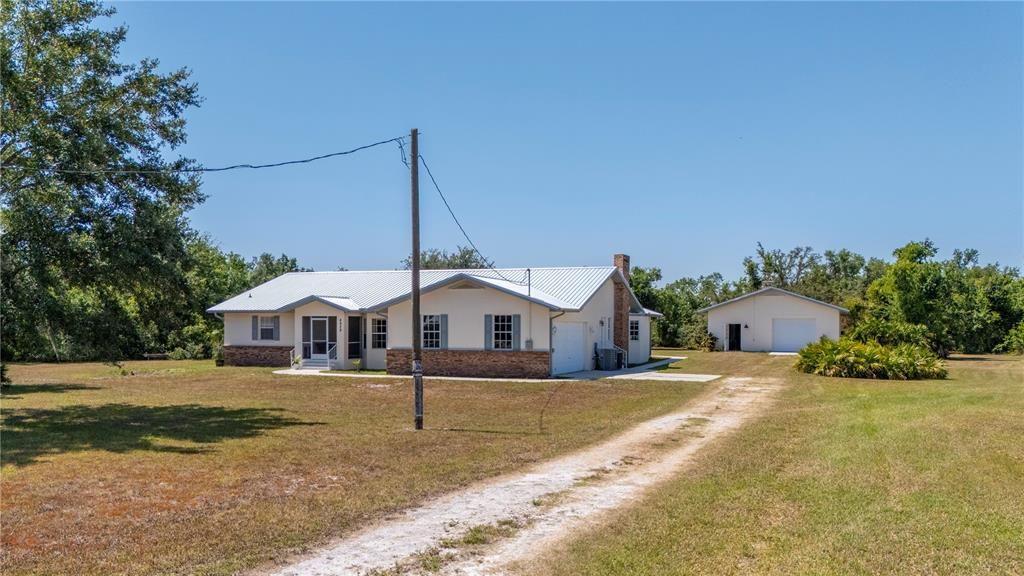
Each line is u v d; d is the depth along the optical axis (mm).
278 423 15141
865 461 10398
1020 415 14703
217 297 43344
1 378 23250
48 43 16078
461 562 6492
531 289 30000
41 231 14516
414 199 14773
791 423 14594
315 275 38219
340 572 6242
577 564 6383
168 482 9547
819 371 27000
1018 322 41250
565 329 28625
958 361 34062
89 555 6617
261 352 34594
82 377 28250
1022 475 9398
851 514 7707
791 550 6637
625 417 15898
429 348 27922
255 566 6371
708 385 23172
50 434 13641
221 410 17484
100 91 16703
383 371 30391
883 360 25391
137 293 17109
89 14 16781
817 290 53125
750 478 9555
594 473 10156
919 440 11930
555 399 19516
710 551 6660
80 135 15742
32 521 7719
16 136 15102
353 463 10789
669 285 65500
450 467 10492
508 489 9203
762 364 33281
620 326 34250
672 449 11977
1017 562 6281
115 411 17359
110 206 15945
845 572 6070
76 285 16281
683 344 51969
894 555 6453
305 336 32344
